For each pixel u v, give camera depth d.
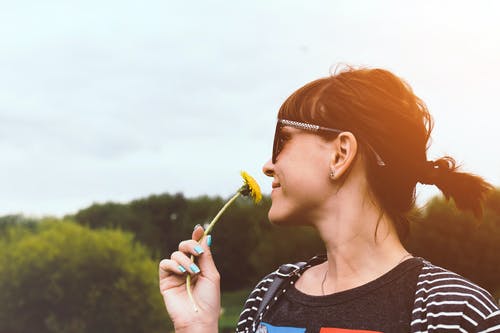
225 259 69.56
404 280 1.46
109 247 27.58
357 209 1.55
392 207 1.56
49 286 26.84
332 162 1.56
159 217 73.25
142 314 27.47
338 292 1.49
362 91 1.56
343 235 1.55
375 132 1.54
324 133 1.57
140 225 71.06
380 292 1.45
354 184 1.56
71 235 28.06
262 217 69.19
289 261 39.44
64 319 26.92
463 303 1.36
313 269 1.67
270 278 1.77
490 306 1.37
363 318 1.44
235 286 70.38
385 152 1.54
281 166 1.63
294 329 1.52
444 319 1.36
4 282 26.86
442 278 1.42
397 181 1.55
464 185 1.59
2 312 26.86
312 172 1.58
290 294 1.61
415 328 1.38
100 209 71.06
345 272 1.54
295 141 1.62
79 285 27.17
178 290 1.74
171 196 74.12
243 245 69.56
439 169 1.59
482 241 32.88
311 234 39.38
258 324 1.63
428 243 32.91
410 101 1.59
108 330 27.14
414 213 1.63
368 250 1.53
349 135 1.54
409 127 1.55
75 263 27.14
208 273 1.74
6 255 27.00
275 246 40.31
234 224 69.88
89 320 27.02
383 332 1.41
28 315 26.86
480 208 1.61
